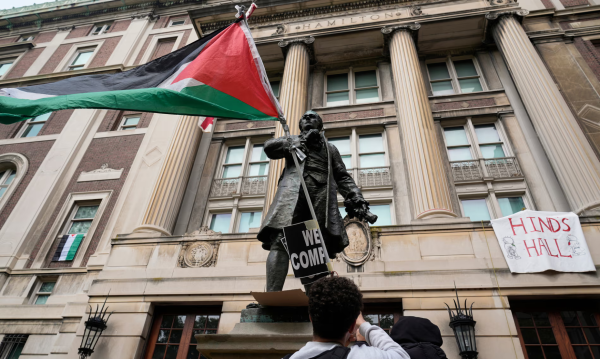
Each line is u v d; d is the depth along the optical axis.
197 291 9.83
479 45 17.08
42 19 26.08
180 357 9.38
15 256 14.04
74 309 11.76
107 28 24.83
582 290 8.15
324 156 3.82
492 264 8.77
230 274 9.96
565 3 17.67
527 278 8.45
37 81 21.36
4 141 18.88
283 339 2.99
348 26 16.98
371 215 3.59
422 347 2.10
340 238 3.42
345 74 17.92
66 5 25.86
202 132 16.70
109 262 10.98
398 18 16.81
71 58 23.02
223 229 13.98
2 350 11.77
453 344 7.89
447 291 8.59
